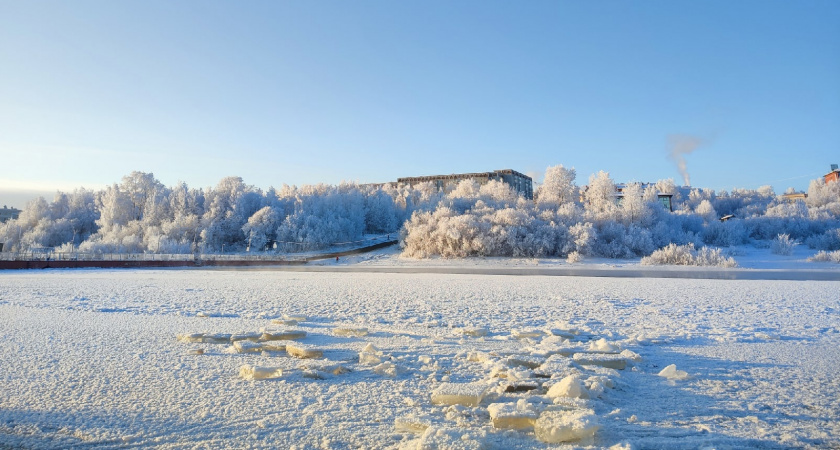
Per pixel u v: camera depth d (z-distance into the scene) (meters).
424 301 20.22
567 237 62.34
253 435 5.51
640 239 61.97
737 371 8.54
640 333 12.66
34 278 34.28
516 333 11.95
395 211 108.38
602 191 77.06
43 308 17.17
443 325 14.12
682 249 52.81
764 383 7.75
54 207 93.12
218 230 78.88
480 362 9.09
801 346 10.79
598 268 47.75
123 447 5.21
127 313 15.93
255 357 9.42
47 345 10.53
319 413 6.27
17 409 6.43
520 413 5.76
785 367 8.81
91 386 7.46
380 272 43.66
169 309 17.27
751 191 133.38
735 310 17.33
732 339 11.73
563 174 82.88
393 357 9.43
